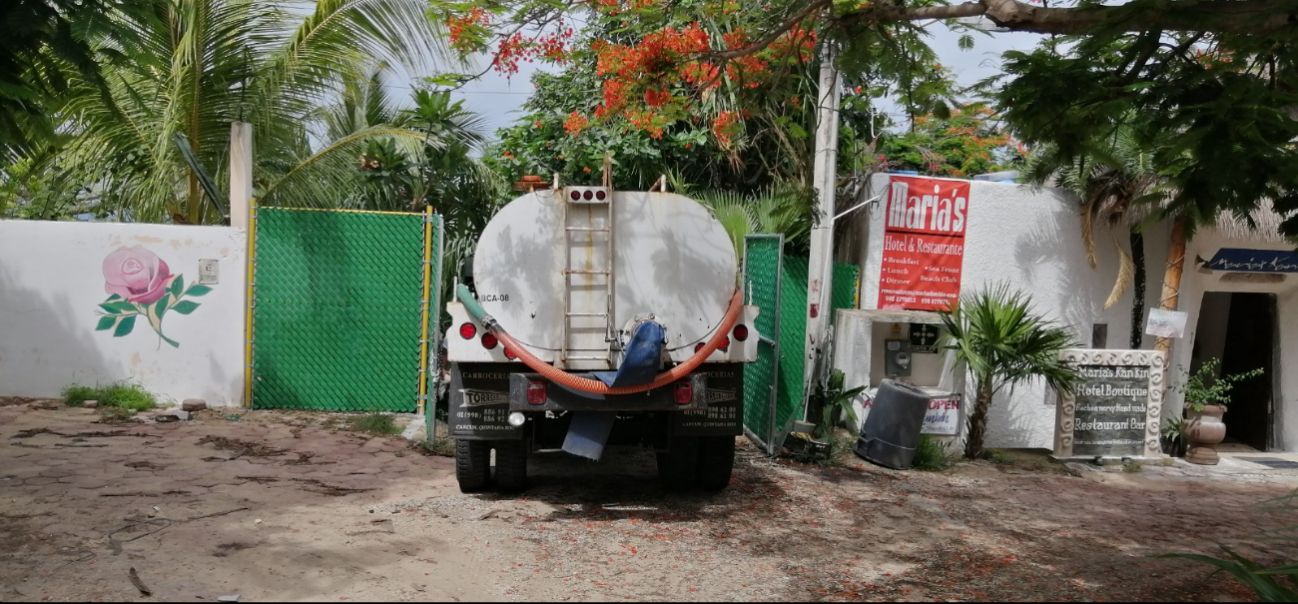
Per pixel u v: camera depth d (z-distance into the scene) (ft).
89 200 44.19
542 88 42.75
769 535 22.43
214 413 32.78
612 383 22.00
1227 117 18.22
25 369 33.32
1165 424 39.27
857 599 18.02
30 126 19.93
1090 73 20.11
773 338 31.76
